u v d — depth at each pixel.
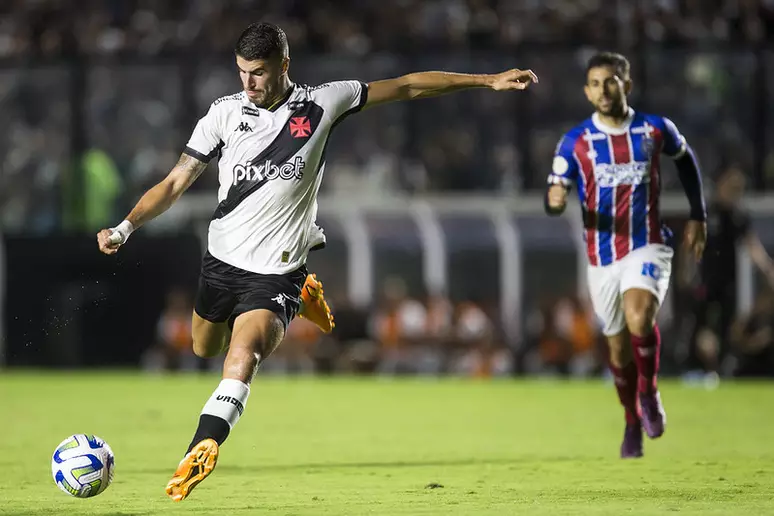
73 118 71.62
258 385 61.16
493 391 56.72
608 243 29.28
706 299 61.09
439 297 67.94
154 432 37.53
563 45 70.12
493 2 79.00
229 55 73.00
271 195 22.02
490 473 26.23
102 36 77.75
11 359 67.75
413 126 76.06
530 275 68.25
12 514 19.66
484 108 75.56
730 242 59.25
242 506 20.55
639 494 21.92
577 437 36.25
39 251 67.38
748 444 33.81
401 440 35.31
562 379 65.88
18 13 80.00
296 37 76.75
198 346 24.55
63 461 20.69
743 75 71.00
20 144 74.75
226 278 22.34
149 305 67.44
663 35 73.19
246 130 21.98
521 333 67.44
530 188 71.81
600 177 29.17
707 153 70.94
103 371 67.62
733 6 74.31
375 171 74.62
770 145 70.75
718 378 63.34
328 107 22.30
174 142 74.50
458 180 74.38
